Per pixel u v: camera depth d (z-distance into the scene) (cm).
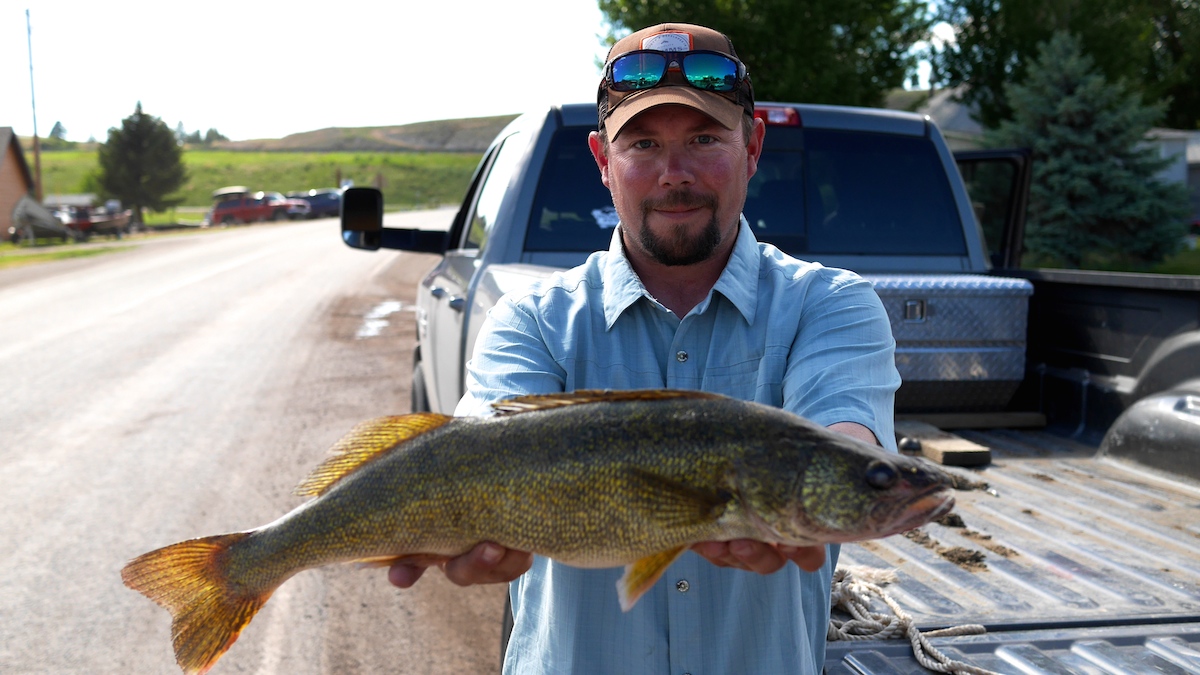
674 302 221
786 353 207
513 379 212
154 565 192
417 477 182
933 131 489
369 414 946
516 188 460
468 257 529
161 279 2562
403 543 183
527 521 176
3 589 515
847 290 207
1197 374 362
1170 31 4278
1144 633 238
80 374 1206
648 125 210
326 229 5031
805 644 202
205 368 1241
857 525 162
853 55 1819
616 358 215
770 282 216
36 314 1864
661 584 200
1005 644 233
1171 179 3534
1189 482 351
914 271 475
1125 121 2194
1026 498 343
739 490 168
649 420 175
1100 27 2506
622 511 173
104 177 7762
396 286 2345
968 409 442
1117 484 358
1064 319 440
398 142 18250
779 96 1708
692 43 206
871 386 196
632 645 200
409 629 468
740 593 196
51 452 812
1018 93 2275
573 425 177
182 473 738
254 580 190
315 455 783
